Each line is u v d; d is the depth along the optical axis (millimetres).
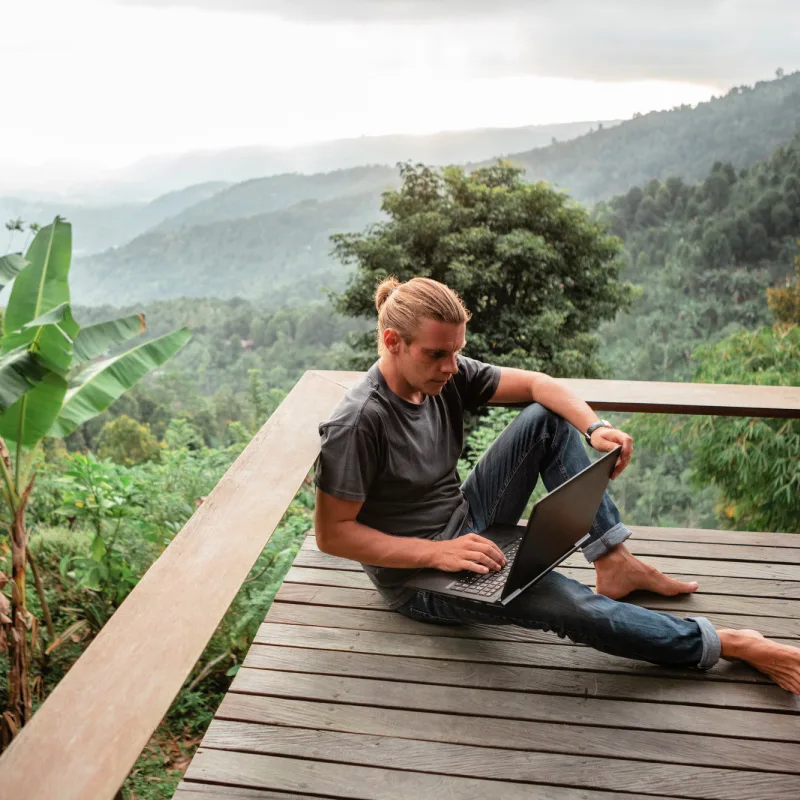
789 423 7074
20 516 3219
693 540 2576
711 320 63781
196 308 130500
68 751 1243
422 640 2051
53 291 3838
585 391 2623
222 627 3877
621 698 1840
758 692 1857
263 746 1696
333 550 1815
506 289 20062
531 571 1761
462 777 1622
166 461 4977
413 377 1775
